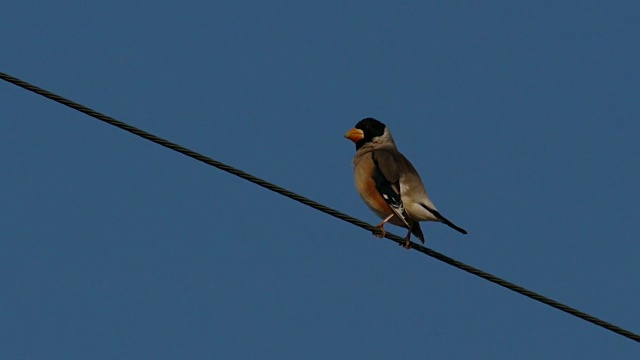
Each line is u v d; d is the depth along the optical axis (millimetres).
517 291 12328
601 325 12266
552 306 12250
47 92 10477
